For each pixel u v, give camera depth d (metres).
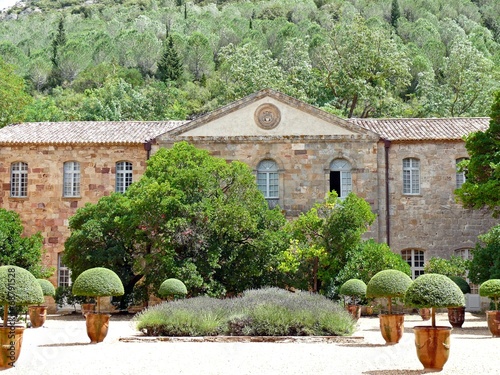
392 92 82.06
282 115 41.62
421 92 77.69
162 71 108.19
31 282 17.08
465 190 32.84
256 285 36.41
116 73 107.12
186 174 35.59
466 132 41.69
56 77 118.44
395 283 22.44
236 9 175.88
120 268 36.66
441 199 41.34
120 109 75.06
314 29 132.62
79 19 181.62
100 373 15.66
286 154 41.56
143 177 37.25
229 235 35.97
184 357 18.50
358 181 41.22
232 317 24.03
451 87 72.19
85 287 22.20
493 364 17.30
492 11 160.75
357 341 23.06
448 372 16.09
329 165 41.44
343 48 74.44
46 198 42.31
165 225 34.59
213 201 35.62
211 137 41.62
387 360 18.05
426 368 16.44
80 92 106.25
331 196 36.66
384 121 44.50
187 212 35.09
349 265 35.00
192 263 34.75
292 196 41.31
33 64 117.56
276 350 20.25
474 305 40.84
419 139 41.31
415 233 41.25
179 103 85.69
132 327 27.06
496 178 31.28
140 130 43.97
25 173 42.66
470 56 71.38
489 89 68.62
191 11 183.88
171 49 109.38
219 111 41.75
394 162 41.50
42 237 38.19
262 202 37.25
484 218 41.28
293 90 70.38
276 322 23.73
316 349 20.55
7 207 42.38
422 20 134.38
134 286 37.16
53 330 27.86
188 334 23.73
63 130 43.97
